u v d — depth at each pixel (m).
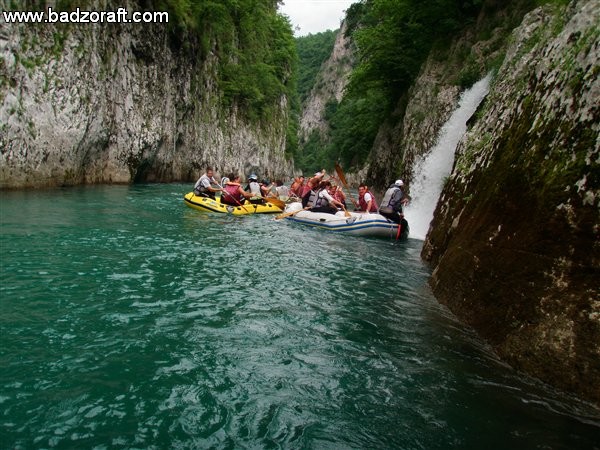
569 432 2.67
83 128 16.53
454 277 4.88
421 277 6.45
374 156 26.28
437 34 19.33
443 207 7.30
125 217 10.21
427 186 13.54
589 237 3.01
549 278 3.25
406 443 2.58
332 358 3.64
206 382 3.16
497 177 4.62
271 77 50.81
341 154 50.53
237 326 4.21
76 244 7.02
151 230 8.82
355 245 9.05
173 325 4.12
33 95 14.04
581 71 3.65
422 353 3.73
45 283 5.02
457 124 12.80
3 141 12.98
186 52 28.30
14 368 3.17
